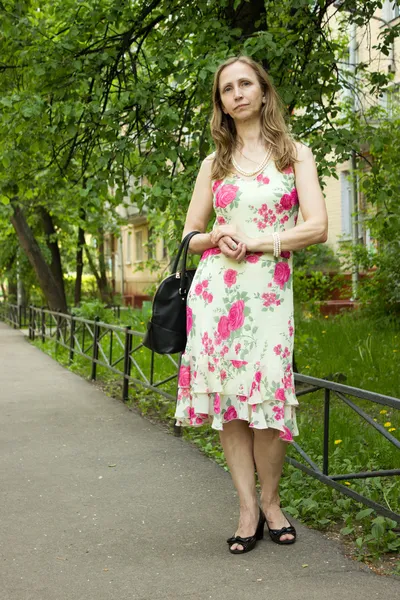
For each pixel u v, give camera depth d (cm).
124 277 3919
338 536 386
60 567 354
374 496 433
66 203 1401
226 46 725
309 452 532
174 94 786
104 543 387
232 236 336
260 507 378
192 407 353
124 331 878
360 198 1656
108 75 813
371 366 878
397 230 819
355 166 1242
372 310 1280
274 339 341
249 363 339
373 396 371
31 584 334
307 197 343
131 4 823
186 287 359
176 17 809
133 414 768
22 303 2662
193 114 780
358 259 1324
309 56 797
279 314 343
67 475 527
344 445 543
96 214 1847
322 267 1727
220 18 789
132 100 767
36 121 779
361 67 934
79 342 1288
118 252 4006
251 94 344
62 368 1235
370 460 509
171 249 743
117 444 624
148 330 358
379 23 1705
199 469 534
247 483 365
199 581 331
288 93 730
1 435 674
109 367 958
